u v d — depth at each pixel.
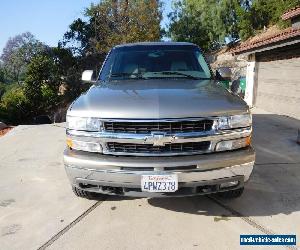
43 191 4.42
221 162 3.11
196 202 3.94
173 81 4.10
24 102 26.03
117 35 30.03
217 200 3.99
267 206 3.85
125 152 3.16
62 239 3.27
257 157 5.71
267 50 11.58
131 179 3.11
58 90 30.41
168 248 3.08
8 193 4.39
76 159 3.23
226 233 3.31
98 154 3.22
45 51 32.88
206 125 3.13
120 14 30.75
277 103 11.44
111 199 4.09
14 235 3.37
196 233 3.32
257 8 36.12
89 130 3.21
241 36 37.62
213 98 3.33
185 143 3.12
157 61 4.64
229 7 40.41
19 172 5.24
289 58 10.46
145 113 3.07
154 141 3.06
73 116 3.29
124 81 4.21
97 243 3.19
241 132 3.21
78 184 3.39
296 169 5.09
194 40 45.28
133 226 3.47
